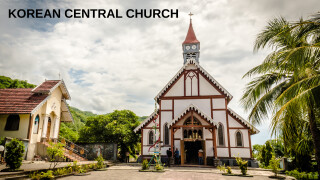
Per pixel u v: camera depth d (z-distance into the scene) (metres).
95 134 27.55
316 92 8.73
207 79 24.61
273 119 9.51
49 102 21.94
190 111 21.69
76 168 14.20
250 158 21.70
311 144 14.96
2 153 14.03
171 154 20.28
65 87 24.20
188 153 26.09
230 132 22.70
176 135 23.28
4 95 20.59
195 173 15.45
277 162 14.26
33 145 19.09
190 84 24.77
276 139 10.37
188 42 31.70
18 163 11.05
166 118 24.17
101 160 17.19
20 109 18.56
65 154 20.16
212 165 21.64
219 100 23.80
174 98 24.64
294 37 11.49
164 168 18.44
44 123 20.95
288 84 12.33
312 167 15.94
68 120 26.48
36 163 16.53
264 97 13.11
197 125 20.91
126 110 30.19
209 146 22.42
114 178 12.41
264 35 13.02
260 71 12.84
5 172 10.47
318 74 9.70
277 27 12.58
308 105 9.26
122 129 26.56
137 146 29.95
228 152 22.20
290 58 8.98
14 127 18.81
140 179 12.30
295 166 17.08
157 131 24.08
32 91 20.38
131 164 21.94
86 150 24.44
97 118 28.38
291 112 9.23
